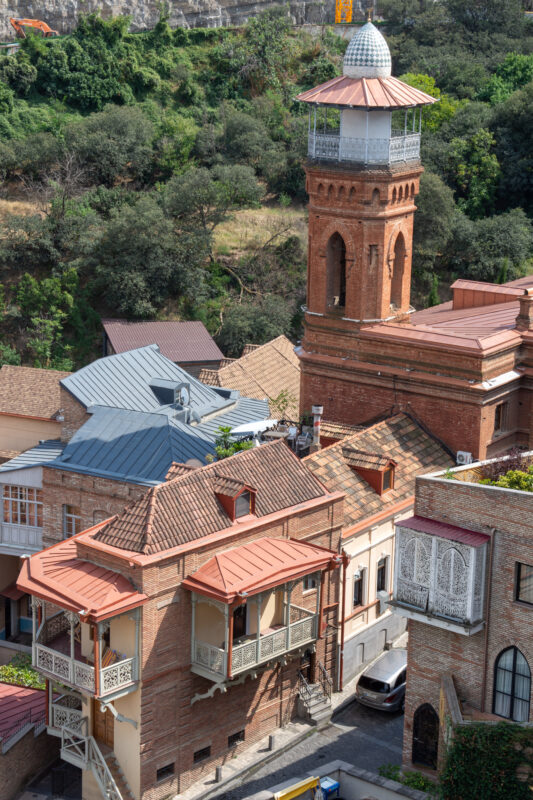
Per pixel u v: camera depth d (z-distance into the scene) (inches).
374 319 2319.1
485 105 4936.0
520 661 1517.0
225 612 1641.2
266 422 2250.2
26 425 2568.9
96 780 1697.8
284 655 1781.5
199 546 1667.1
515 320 2348.7
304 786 1647.4
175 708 1694.1
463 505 1531.7
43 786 1801.2
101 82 4950.8
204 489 1753.2
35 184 4416.8
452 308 2790.4
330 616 1927.9
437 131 4877.0
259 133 4845.0
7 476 2206.0
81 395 2305.6
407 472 2162.9
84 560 1684.3
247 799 1626.5
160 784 1699.1
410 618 1579.7
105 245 4047.7
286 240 4421.8
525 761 1443.2
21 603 2365.9
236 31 5556.1
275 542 1787.6
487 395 2202.3
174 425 2174.0
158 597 1626.5
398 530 1571.1
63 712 1721.2
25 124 4709.6
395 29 5866.1
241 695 1800.0
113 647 1665.8
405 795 1611.7
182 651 1680.6
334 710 1924.2
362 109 2207.2
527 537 1470.2
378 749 1815.9
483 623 1533.0
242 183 4355.3
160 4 5615.2
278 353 3110.2
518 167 4630.9
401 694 1915.6
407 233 2343.8
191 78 5246.1
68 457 2137.1
